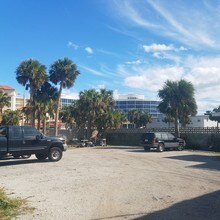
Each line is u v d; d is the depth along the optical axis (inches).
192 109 1754.4
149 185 533.3
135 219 342.0
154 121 3927.2
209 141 1614.2
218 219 345.1
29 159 946.7
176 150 1493.6
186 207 392.8
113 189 496.1
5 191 478.6
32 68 2183.8
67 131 2374.5
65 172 678.5
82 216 351.3
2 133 818.2
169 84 1754.4
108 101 2381.9
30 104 2242.9
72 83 2281.0
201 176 644.1
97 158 1013.8
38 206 391.9
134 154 1207.6
